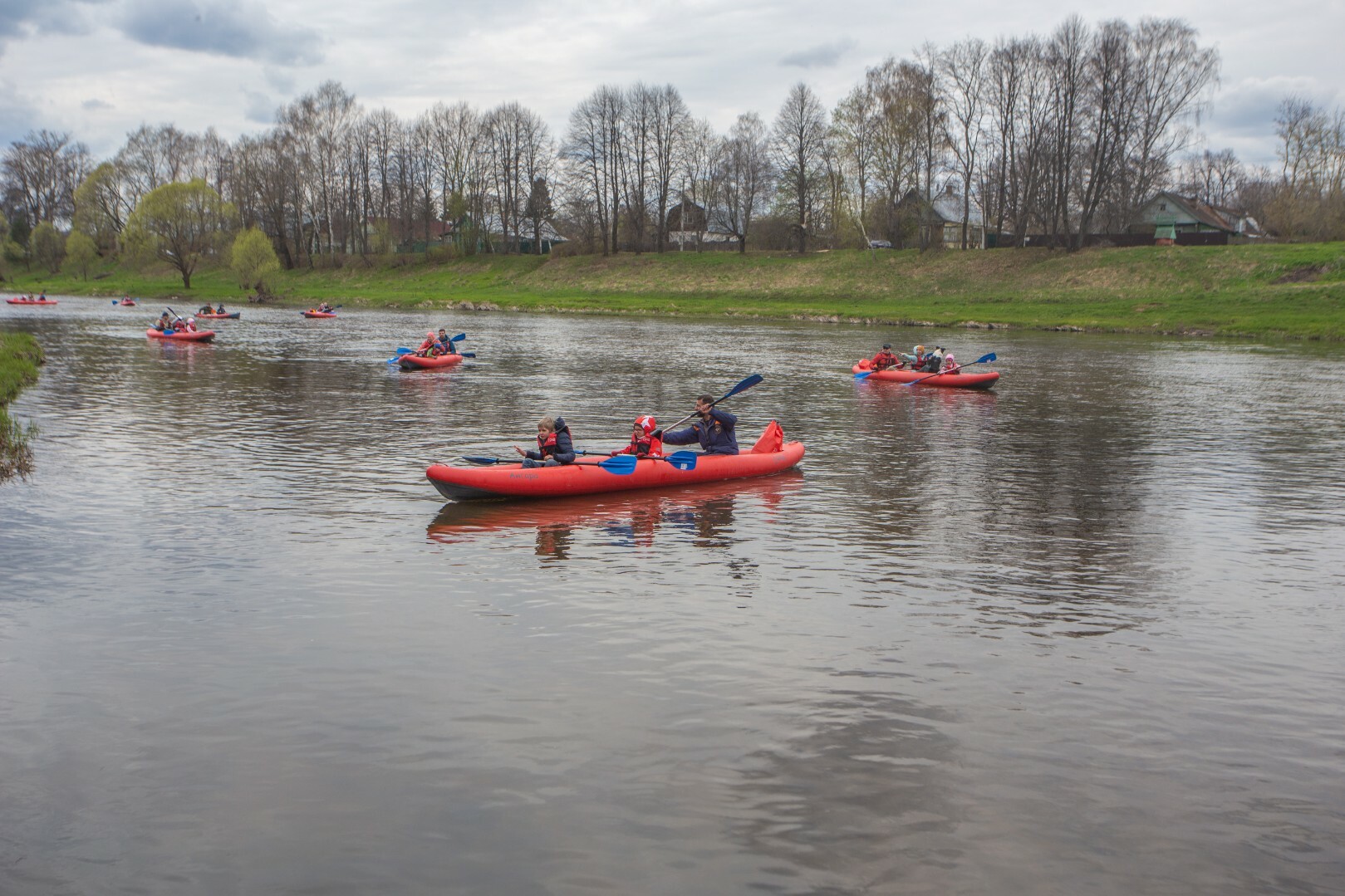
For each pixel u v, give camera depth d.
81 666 7.64
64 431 17.45
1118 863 5.33
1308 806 5.91
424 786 5.97
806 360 33.47
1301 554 11.01
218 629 8.41
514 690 7.26
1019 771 6.22
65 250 95.25
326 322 51.62
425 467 14.95
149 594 9.23
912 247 77.38
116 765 6.22
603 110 83.94
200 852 5.36
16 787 5.96
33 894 5.01
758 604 9.12
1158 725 6.88
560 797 5.86
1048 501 13.36
